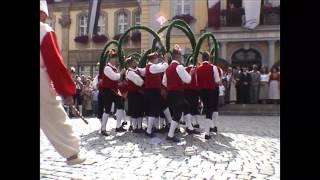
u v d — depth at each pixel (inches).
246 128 467.5
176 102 328.2
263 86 789.2
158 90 351.6
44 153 265.7
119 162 244.5
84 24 1222.9
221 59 911.0
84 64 1211.2
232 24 994.1
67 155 150.9
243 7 993.5
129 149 294.2
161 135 369.1
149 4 1056.2
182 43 1016.2
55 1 1239.5
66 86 145.6
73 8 1228.5
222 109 766.5
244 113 749.3
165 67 346.6
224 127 478.9
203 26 1026.1
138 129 395.2
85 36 1194.6
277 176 211.8
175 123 329.1
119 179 199.8
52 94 146.5
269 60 968.3
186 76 323.3
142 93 386.9
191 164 240.7
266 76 791.7
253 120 613.0
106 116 378.3
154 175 210.2
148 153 277.3
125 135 376.2
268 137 374.9
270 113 736.3
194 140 340.8
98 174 210.5
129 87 387.5
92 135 379.2
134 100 388.5
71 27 1232.2
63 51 1230.3
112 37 1190.9
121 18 1189.7
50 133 147.6
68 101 148.9
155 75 350.9
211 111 348.8
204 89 346.6
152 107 353.7
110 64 378.9
